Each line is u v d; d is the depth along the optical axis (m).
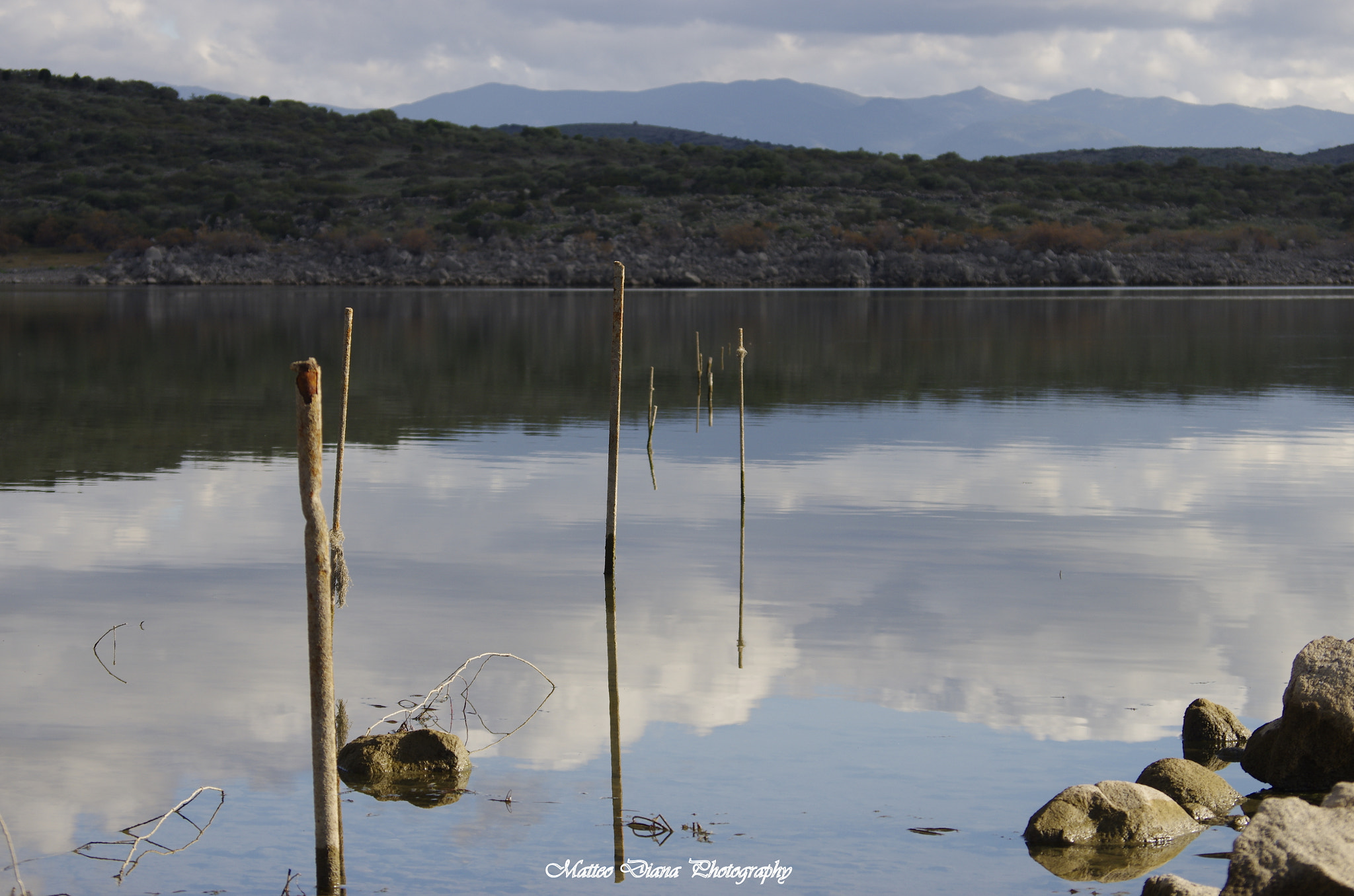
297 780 7.96
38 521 15.13
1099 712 9.06
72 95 134.00
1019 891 6.57
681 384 29.84
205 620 11.23
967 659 10.21
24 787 7.80
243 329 46.22
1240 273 90.06
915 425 23.38
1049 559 13.51
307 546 6.52
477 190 103.56
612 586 12.44
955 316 53.56
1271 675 9.84
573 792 7.77
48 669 9.89
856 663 10.12
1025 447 20.86
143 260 91.00
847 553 13.79
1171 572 12.97
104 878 6.70
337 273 89.50
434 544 14.13
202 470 18.61
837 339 41.97
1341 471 18.70
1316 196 111.75
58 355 35.81
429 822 7.37
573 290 79.69
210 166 113.69
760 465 19.17
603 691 9.48
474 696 9.37
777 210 98.31
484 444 21.23
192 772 8.05
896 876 6.71
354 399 27.08
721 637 10.80
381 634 10.85
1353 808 5.91
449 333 44.66
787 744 8.48
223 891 6.58
